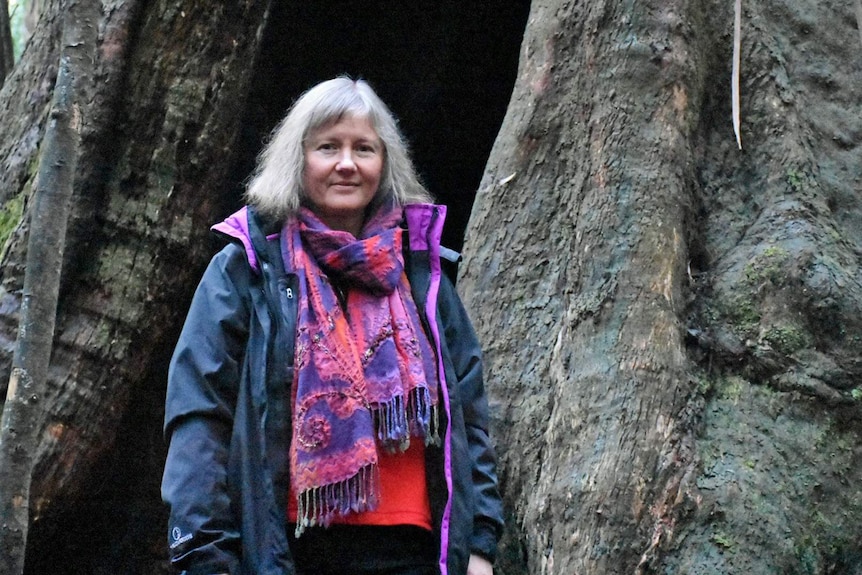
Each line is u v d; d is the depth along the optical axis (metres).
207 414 2.79
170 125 5.85
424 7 7.58
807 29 5.09
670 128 4.54
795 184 4.55
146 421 5.93
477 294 4.63
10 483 3.15
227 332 2.86
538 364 4.41
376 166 3.12
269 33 6.97
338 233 2.98
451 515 2.91
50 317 3.30
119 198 5.77
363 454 2.76
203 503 2.71
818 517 3.86
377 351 2.90
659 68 4.63
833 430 4.04
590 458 3.94
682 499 3.79
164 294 5.79
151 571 6.16
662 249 4.30
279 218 3.06
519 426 4.31
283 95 7.27
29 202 5.68
